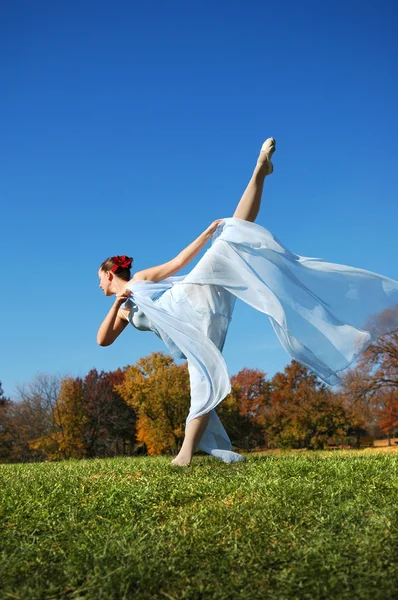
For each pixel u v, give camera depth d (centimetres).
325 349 578
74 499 406
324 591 236
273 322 584
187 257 638
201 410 611
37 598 240
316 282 602
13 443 4578
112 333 670
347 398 3070
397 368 2811
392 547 277
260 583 251
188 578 258
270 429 4788
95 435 4878
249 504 371
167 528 328
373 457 659
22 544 304
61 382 4516
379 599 227
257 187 622
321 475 474
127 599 239
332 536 298
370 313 587
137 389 4228
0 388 6288
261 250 598
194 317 616
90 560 278
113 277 685
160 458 865
